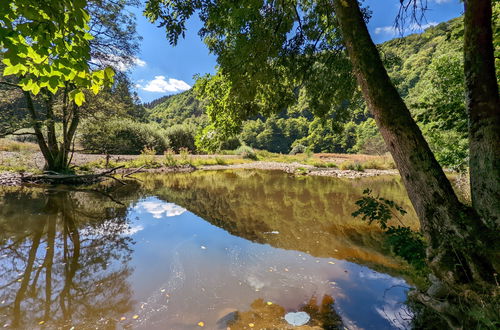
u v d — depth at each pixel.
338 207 7.15
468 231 1.70
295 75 4.32
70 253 3.94
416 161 1.87
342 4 2.13
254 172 15.41
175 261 3.75
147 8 2.90
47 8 1.33
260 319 2.49
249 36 3.29
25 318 2.48
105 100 10.01
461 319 1.85
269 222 5.71
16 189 7.86
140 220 5.63
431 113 4.61
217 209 6.78
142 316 2.53
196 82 4.35
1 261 3.63
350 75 4.15
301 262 3.74
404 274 3.35
